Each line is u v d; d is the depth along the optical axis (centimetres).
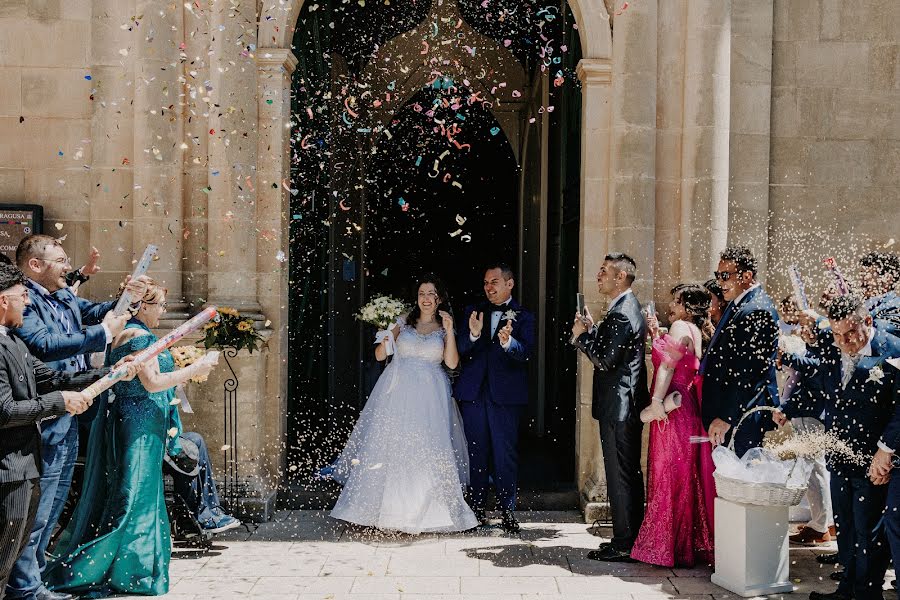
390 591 468
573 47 707
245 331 573
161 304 493
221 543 555
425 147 1220
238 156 611
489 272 604
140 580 460
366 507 585
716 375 507
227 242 611
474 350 605
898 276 492
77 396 388
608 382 525
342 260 1015
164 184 607
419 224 1252
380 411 599
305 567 509
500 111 1165
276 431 634
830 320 428
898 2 639
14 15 619
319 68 800
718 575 480
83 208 626
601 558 526
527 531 586
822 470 549
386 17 1020
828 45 639
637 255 618
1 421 364
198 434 560
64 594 451
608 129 628
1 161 621
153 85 603
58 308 462
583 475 638
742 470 473
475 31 1054
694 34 614
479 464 601
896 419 409
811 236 639
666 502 511
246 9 611
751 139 630
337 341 990
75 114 623
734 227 629
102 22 614
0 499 373
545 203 937
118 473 472
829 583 482
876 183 641
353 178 1077
